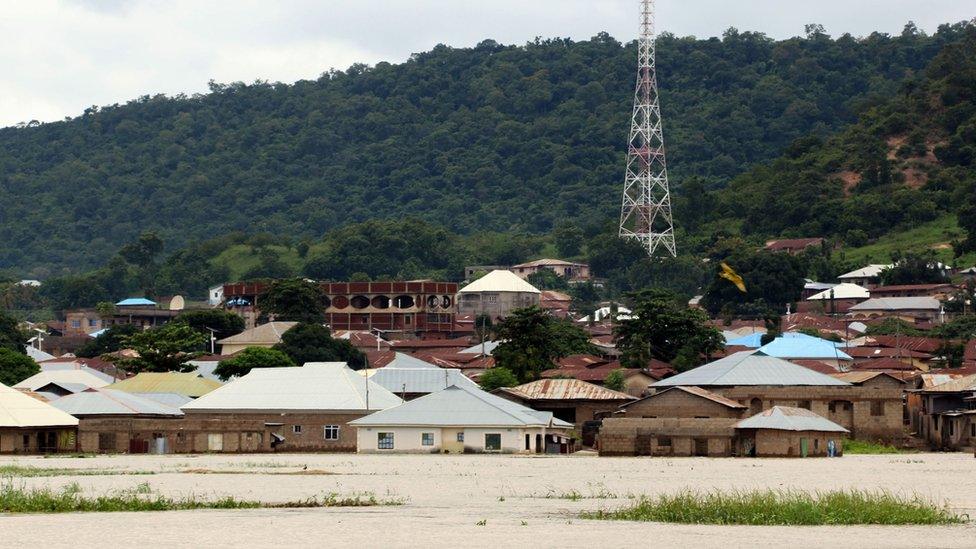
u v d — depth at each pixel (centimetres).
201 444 19625
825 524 9219
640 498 11169
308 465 15800
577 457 18088
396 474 14100
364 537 8538
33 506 10025
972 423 19875
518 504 10700
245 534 8631
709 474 14188
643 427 18462
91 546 8044
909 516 9475
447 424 19125
